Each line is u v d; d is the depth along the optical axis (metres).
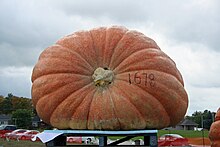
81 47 4.84
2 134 24.39
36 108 4.98
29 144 16.16
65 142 4.86
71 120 4.72
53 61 4.84
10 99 55.97
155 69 4.70
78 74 4.75
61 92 4.72
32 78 5.05
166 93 4.66
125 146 4.63
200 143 15.69
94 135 4.61
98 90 4.70
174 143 15.39
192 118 51.09
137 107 4.59
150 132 4.58
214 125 6.31
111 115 4.59
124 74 4.69
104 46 4.80
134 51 4.77
